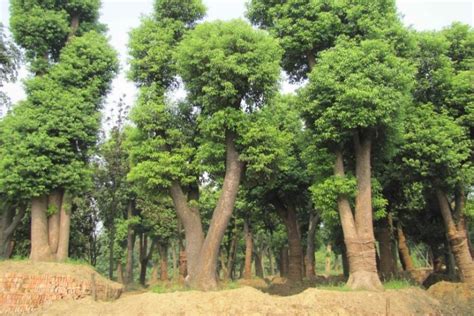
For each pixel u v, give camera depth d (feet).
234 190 54.85
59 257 60.75
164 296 44.39
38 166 57.98
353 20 58.49
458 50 69.36
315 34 59.67
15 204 72.90
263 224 117.29
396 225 91.71
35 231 60.85
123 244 128.67
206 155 54.34
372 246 52.16
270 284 84.07
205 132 55.01
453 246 65.72
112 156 79.41
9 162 57.88
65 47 67.21
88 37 67.87
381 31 56.03
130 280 100.83
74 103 62.34
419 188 66.95
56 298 49.08
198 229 56.29
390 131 54.85
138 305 43.39
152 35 60.03
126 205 107.24
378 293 47.14
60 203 63.41
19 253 89.86
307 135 57.88
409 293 49.67
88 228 101.04
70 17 71.92
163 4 62.13
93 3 72.23
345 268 99.45
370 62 52.08
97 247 115.03
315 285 73.72
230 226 122.83
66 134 61.31
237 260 161.58
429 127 62.23
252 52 52.85
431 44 64.69
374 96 48.85
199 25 55.42
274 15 62.85
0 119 68.90
